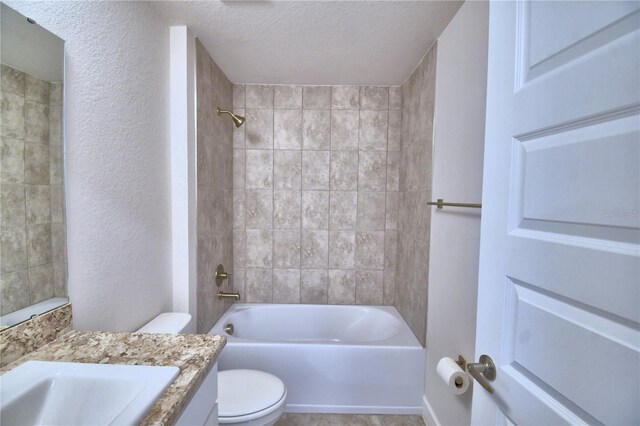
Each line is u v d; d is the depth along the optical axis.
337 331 2.39
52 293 0.90
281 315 2.38
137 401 0.60
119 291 1.20
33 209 0.84
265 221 2.42
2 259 0.76
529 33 0.60
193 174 1.66
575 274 0.49
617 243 0.43
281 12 1.44
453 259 1.42
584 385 0.47
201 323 1.78
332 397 1.79
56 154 0.90
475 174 1.23
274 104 2.36
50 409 0.68
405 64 1.98
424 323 1.80
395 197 2.41
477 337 0.75
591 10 0.47
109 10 1.13
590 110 0.46
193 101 1.65
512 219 0.64
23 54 0.80
